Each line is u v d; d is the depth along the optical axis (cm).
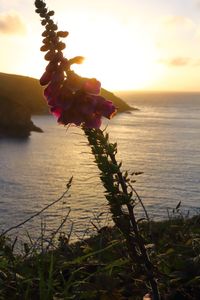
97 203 5359
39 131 15775
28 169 9700
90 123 344
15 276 423
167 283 402
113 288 397
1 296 408
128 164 9931
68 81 339
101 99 344
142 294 409
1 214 5906
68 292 411
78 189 6600
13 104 15325
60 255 487
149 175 8431
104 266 460
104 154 347
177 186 7438
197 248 477
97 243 513
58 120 347
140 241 353
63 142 13950
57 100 342
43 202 6719
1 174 9081
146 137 15950
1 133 14812
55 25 332
